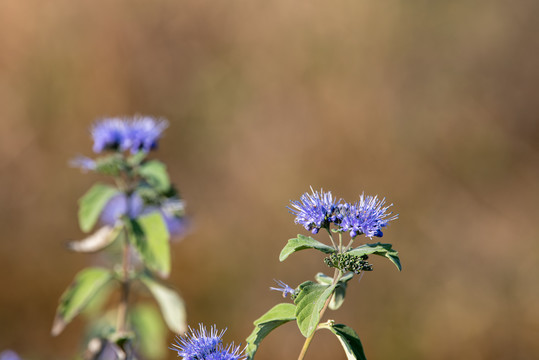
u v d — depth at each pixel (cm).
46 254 1134
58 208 1179
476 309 1092
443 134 1317
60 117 1248
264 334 305
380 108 1309
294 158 1269
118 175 490
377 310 1075
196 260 1132
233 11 1339
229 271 1127
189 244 1141
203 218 1206
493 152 1309
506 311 1095
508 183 1290
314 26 1346
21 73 1255
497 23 1371
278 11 1346
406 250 1181
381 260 1120
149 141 484
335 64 1334
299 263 1121
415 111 1323
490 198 1266
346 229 296
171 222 599
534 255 1164
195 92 1313
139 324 614
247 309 1084
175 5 1320
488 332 1070
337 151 1282
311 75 1327
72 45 1280
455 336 1062
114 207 602
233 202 1234
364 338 1043
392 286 1107
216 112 1305
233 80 1327
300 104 1317
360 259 295
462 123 1327
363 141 1287
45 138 1227
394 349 1041
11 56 1255
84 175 1194
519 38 1366
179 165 1273
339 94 1312
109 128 487
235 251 1162
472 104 1338
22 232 1152
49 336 999
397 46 1346
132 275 500
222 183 1258
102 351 479
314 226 303
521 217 1234
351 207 303
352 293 1077
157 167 475
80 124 1252
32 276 1107
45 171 1205
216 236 1179
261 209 1212
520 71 1358
